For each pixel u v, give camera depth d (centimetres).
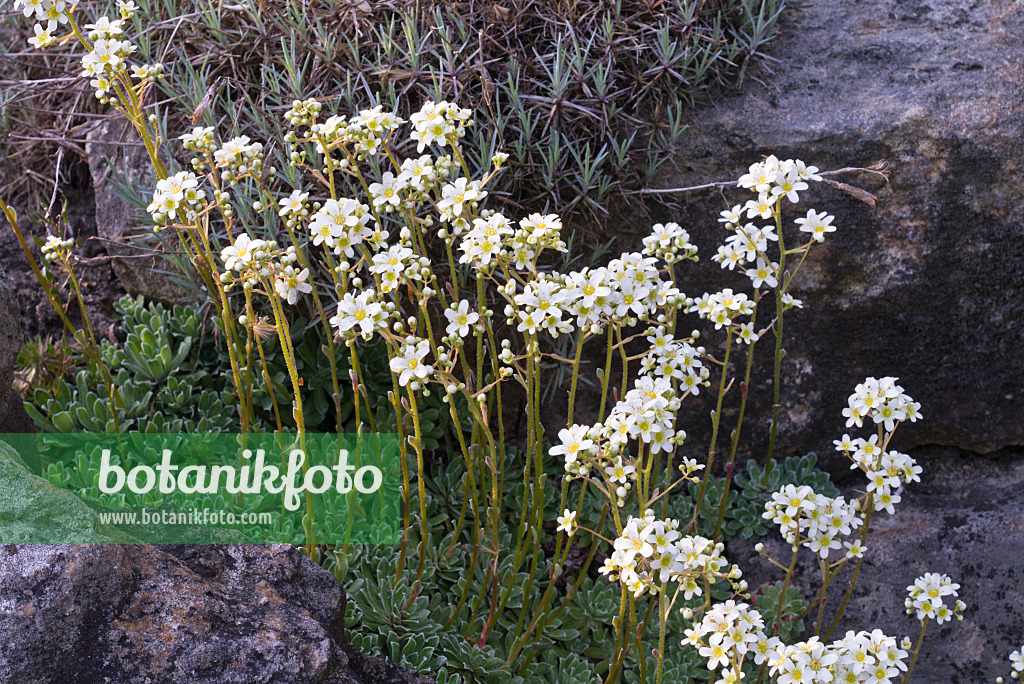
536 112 289
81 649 177
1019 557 306
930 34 327
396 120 209
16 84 323
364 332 191
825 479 317
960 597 300
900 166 304
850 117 306
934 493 319
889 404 235
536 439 233
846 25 334
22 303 333
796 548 235
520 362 298
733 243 251
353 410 308
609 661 271
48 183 350
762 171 240
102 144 301
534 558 245
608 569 182
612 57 292
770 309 311
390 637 239
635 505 293
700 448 318
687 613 191
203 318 304
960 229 307
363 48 294
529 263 201
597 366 304
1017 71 316
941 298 310
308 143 281
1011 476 324
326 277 292
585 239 302
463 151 285
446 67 279
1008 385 319
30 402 294
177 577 197
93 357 266
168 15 310
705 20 310
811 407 320
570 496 305
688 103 310
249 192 282
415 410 212
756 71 321
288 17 287
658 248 237
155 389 306
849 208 305
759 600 290
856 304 310
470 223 227
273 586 207
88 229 345
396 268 196
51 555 181
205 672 179
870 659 183
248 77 301
